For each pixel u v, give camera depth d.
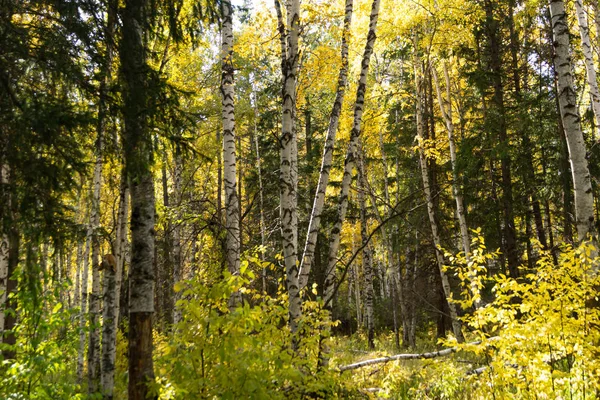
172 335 4.18
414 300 15.77
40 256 3.66
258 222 14.79
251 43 8.41
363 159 15.64
